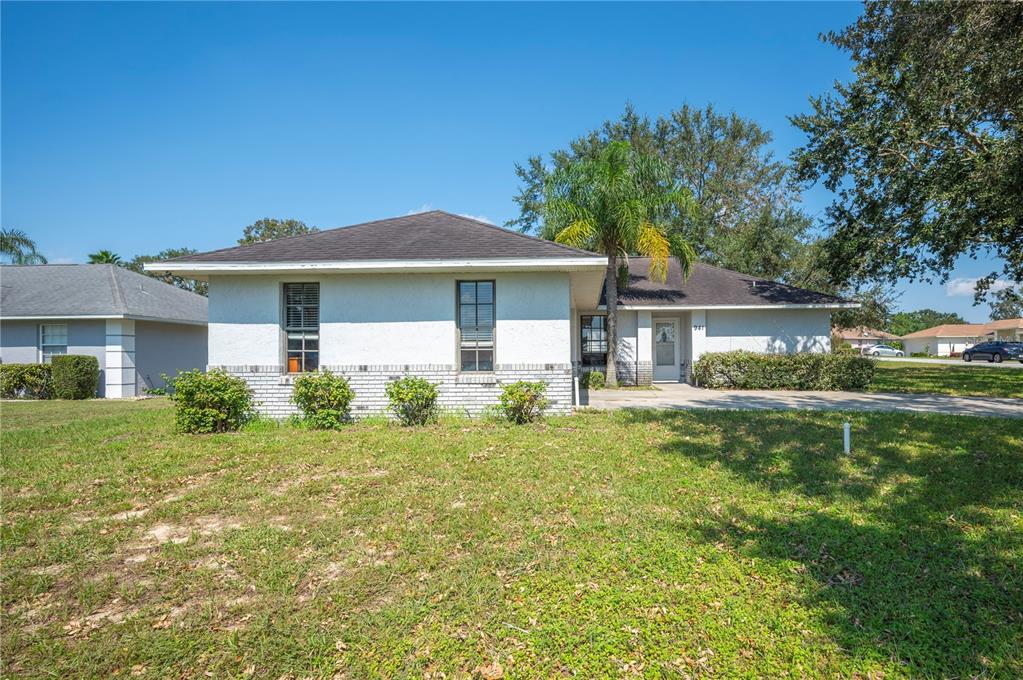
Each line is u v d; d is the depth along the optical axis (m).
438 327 11.12
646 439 8.51
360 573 4.02
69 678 2.95
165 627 3.40
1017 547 4.32
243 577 3.98
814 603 3.54
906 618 3.35
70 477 6.55
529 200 30.39
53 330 18.12
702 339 19.08
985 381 19.06
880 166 17.94
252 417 10.66
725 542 4.49
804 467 6.75
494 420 10.51
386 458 7.35
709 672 2.91
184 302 22.44
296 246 11.39
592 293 15.10
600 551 4.32
